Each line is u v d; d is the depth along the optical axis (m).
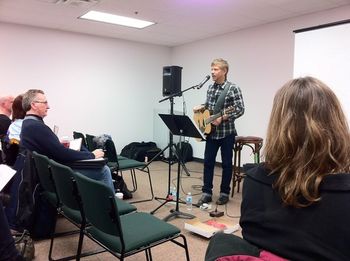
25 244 2.20
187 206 3.57
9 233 0.95
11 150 2.44
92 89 6.00
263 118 5.18
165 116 3.06
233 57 5.61
